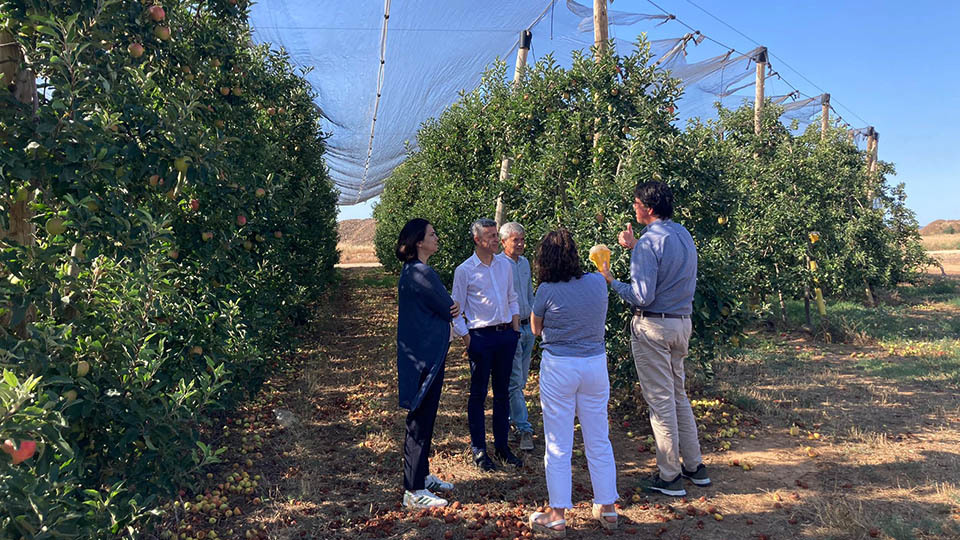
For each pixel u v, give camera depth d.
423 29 6.50
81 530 2.29
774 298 12.15
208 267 4.21
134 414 2.84
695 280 3.78
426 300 3.63
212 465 4.44
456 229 9.38
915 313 11.88
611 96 5.77
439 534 3.41
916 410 5.62
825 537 3.26
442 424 5.36
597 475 3.39
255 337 5.03
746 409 5.83
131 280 2.97
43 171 2.58
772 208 9.98
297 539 3.37
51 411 2.14
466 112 9.38
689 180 5.30
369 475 4.32
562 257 3.28
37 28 2.45
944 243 35.53
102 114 2.73
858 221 12.25
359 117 9.41
